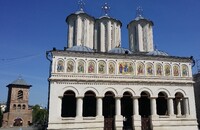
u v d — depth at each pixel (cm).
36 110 10044
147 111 4072
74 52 3509
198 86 5397
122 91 3562
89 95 3488
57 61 3428
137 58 3775
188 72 3994
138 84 3659
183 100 3891
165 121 3634
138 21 5244
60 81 3347
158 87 3744
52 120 3186
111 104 3959
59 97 3291
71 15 5009
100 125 3366
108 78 3556
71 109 3794
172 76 3862
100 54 3619
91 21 5069
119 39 5244
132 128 3534
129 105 4041
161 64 3869
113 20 5162
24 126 6856
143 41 5172
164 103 4188
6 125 6812
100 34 5053
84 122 3312
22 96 7294
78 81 3412
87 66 3531
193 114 3825
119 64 3672
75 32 4891
